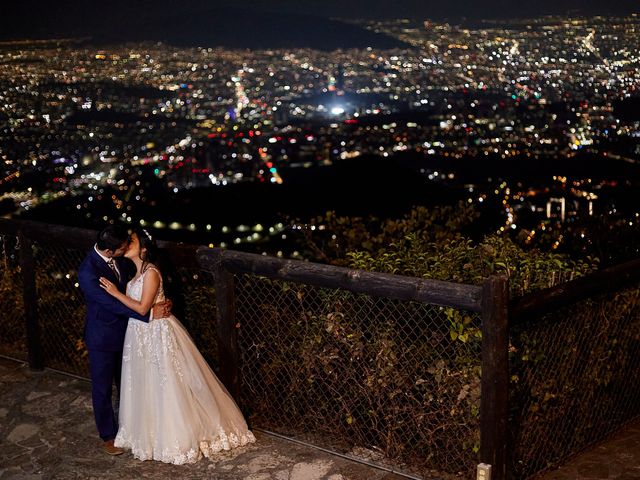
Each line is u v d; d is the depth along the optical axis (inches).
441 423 152.2
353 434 167.2
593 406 166.6
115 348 166.1
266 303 175.0
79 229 202.5
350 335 159.5
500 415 133.5
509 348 144.5
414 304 153.6
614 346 170.1
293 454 164.7
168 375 160.1
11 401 200.8
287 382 174.2
